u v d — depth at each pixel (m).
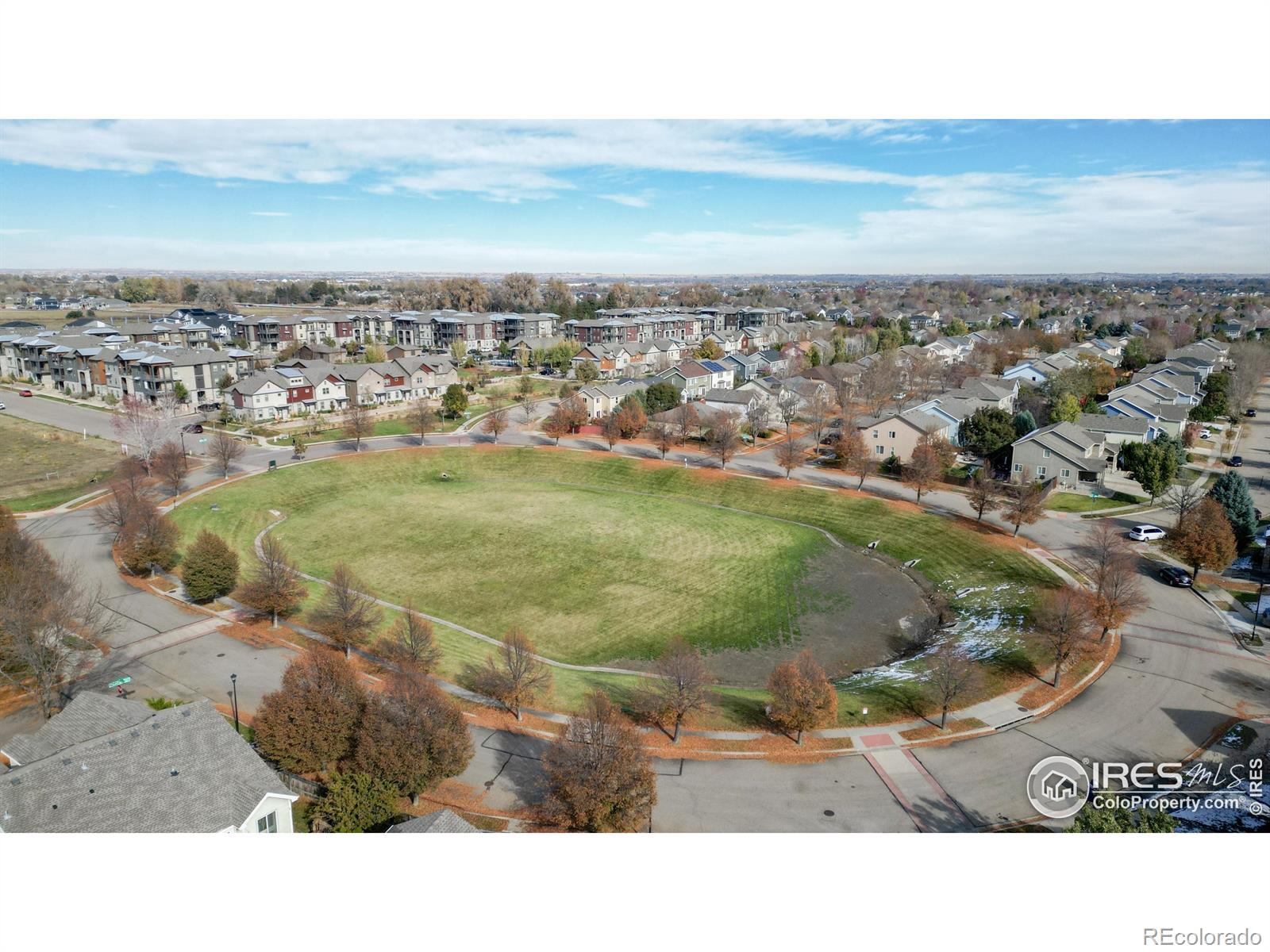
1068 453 71.94
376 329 181.00
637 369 148.75
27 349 126.62
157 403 103.12
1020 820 29.28
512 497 77.69
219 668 42.12
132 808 25.53
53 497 72.38
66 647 40.91
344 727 31.86
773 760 33.94
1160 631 44.91
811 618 50.62
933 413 91.12
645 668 43.84
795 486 75.62
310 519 69.94
